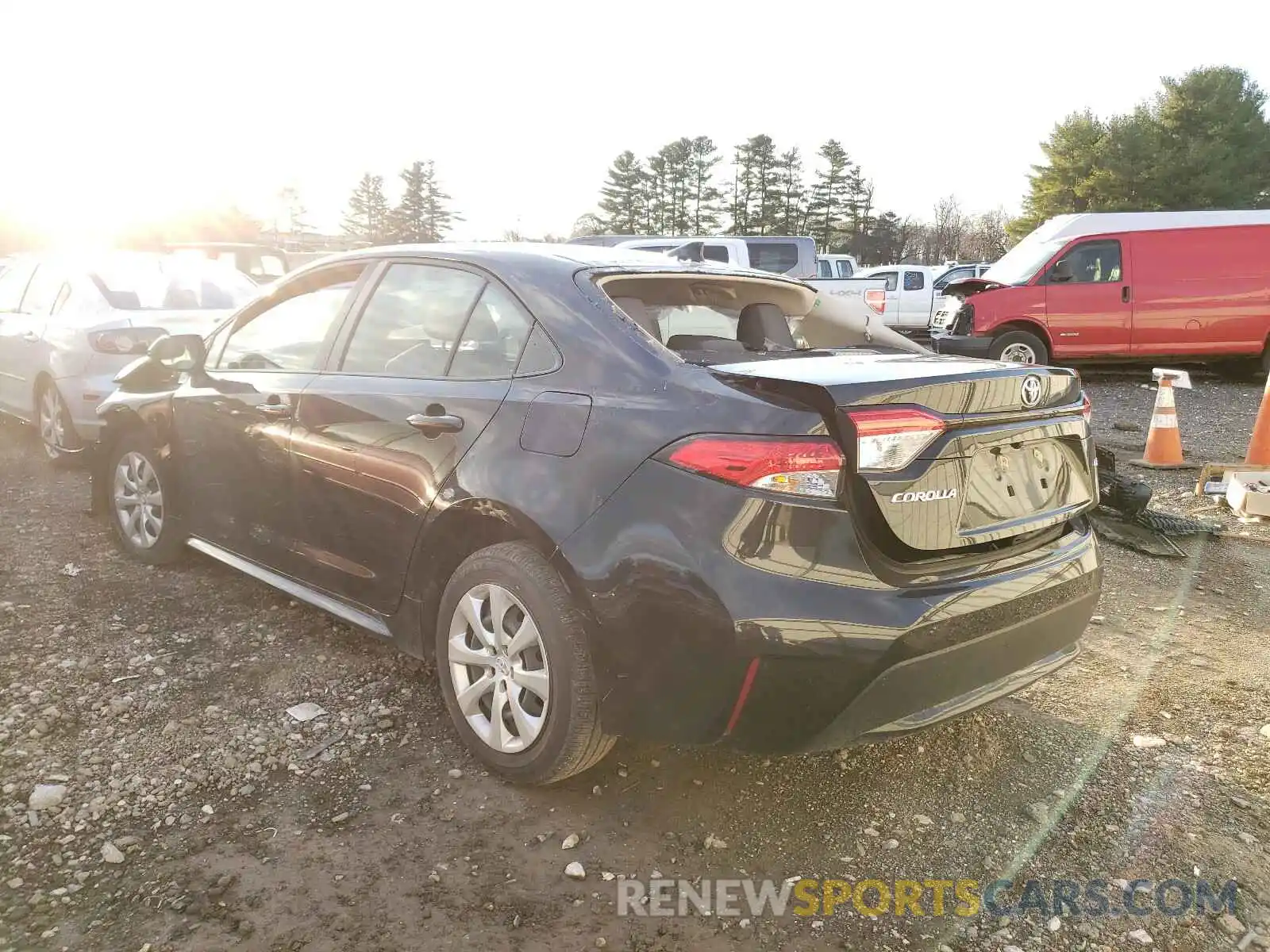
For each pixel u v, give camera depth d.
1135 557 5.11
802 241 18.14
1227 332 12.64
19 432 8.10
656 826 2.59
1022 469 2.64
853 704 2.23
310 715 3.13
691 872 2.41
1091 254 12.73
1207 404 11.12
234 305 6.96
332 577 3.38
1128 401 11.47
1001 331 12.92
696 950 2.14
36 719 3.03
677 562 2.27
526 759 2.68
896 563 2.30
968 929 2.23
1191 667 3.68
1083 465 2.87
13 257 9.89
